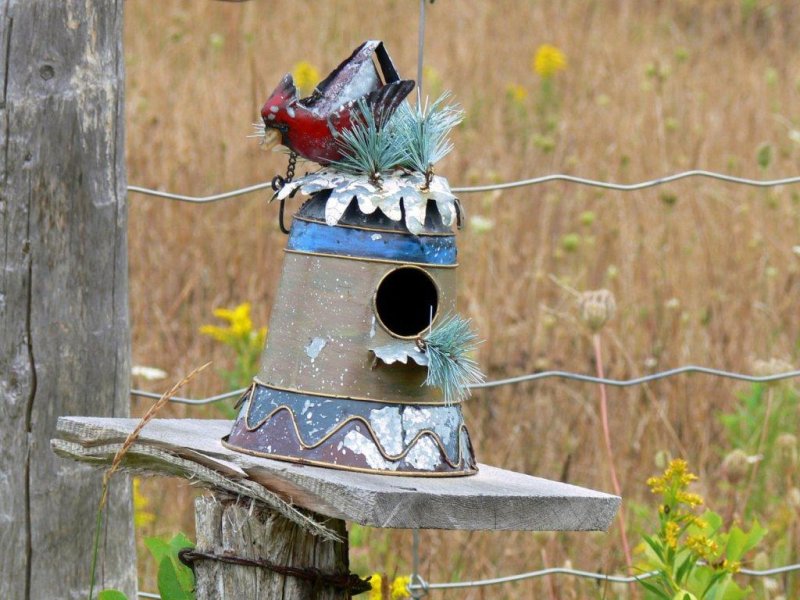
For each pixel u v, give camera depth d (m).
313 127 4.97
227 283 12.40
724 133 17.36
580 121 18.00
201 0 20.98
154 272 12.57
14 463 6.05
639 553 8.41
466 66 20.81
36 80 5.95
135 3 20.72
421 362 4.85
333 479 4.52
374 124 4.96
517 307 12.40
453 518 4.54
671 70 19.84
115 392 6.27
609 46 23.00
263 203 13.60
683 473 6.21
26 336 6.01
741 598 6.88
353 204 4.99
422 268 5.00
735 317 12.15
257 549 4.89
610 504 4.88
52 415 6.09
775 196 14.83
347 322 4.95
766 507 9.13
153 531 8.84
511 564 8.52
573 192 15.27
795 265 13.38
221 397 7.34
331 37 21.42
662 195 13.77
